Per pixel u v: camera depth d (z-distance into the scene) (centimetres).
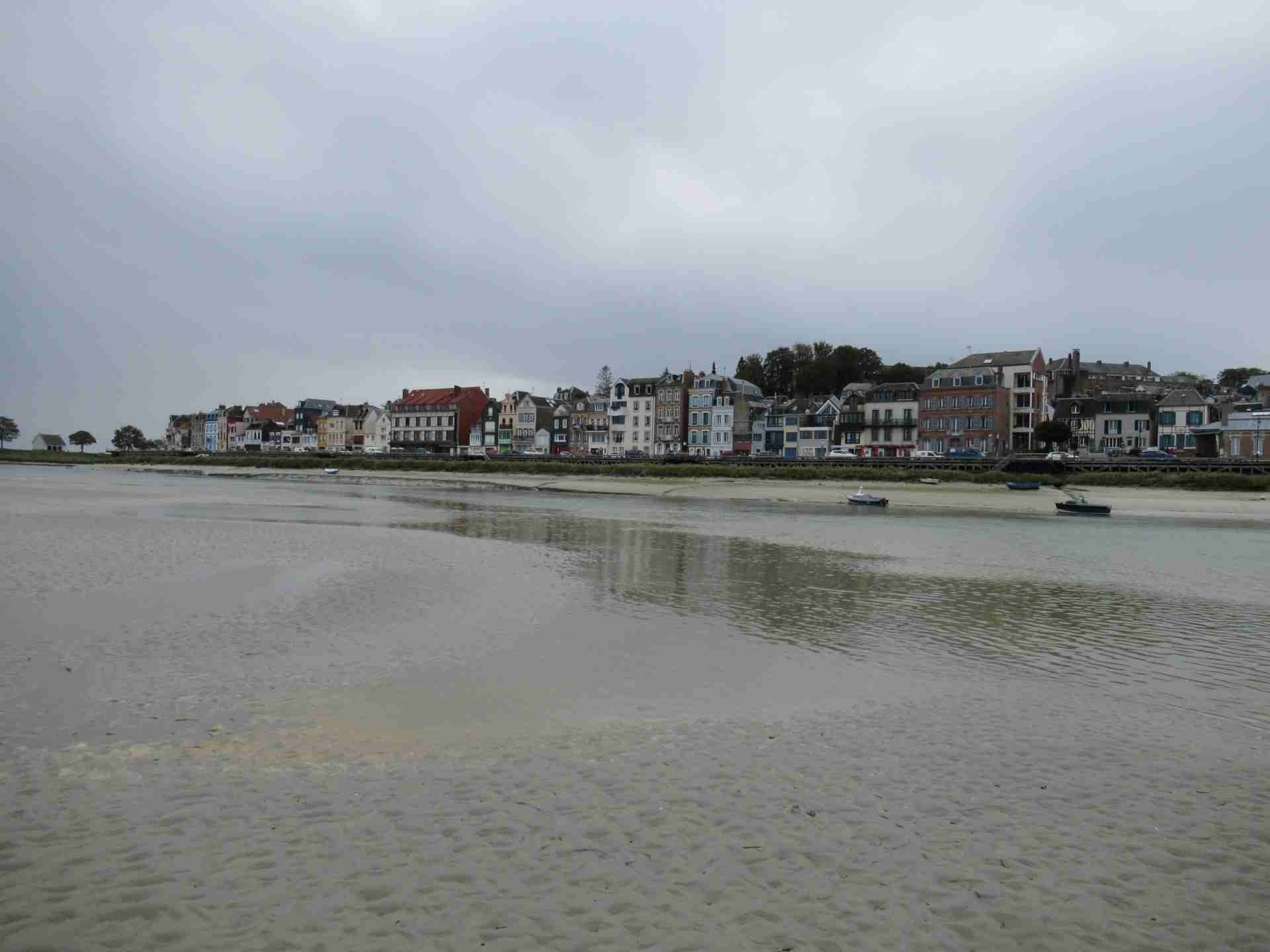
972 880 765
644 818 877
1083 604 2214
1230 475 6794
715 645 1694
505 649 1608
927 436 11000
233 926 663
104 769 972
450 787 948
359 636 1650
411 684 1354
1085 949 661
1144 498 6262
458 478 9562
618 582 2442
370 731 1130
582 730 1162
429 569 2514
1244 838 861
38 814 850
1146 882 769
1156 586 2509
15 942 634
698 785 972
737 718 1234
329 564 2508
